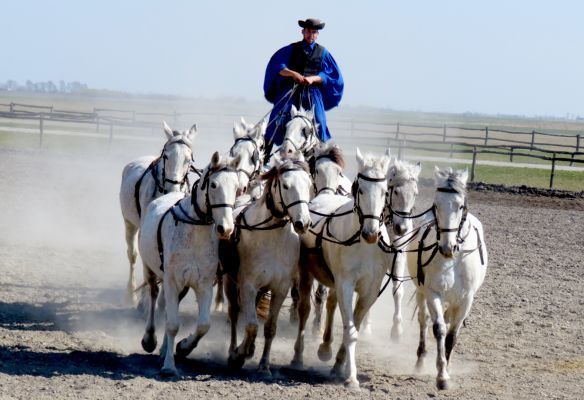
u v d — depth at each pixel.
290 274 9.80
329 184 11.02
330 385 9.45
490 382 9.73
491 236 20.16
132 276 13.08
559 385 9.64
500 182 31.69
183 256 9.30
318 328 11.82
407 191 9.54
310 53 13.27
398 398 8.98
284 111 12.83
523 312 13.27
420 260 9.64
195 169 12.29
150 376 9.49
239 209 10.68
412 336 12.20
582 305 13.81
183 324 12.09
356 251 9.46
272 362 10.53
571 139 77.88
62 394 8.70
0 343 10.48
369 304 9.77
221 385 9.23
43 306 12.59
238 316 10.89
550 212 24.39
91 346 10.70
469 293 9.55
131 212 12.76
